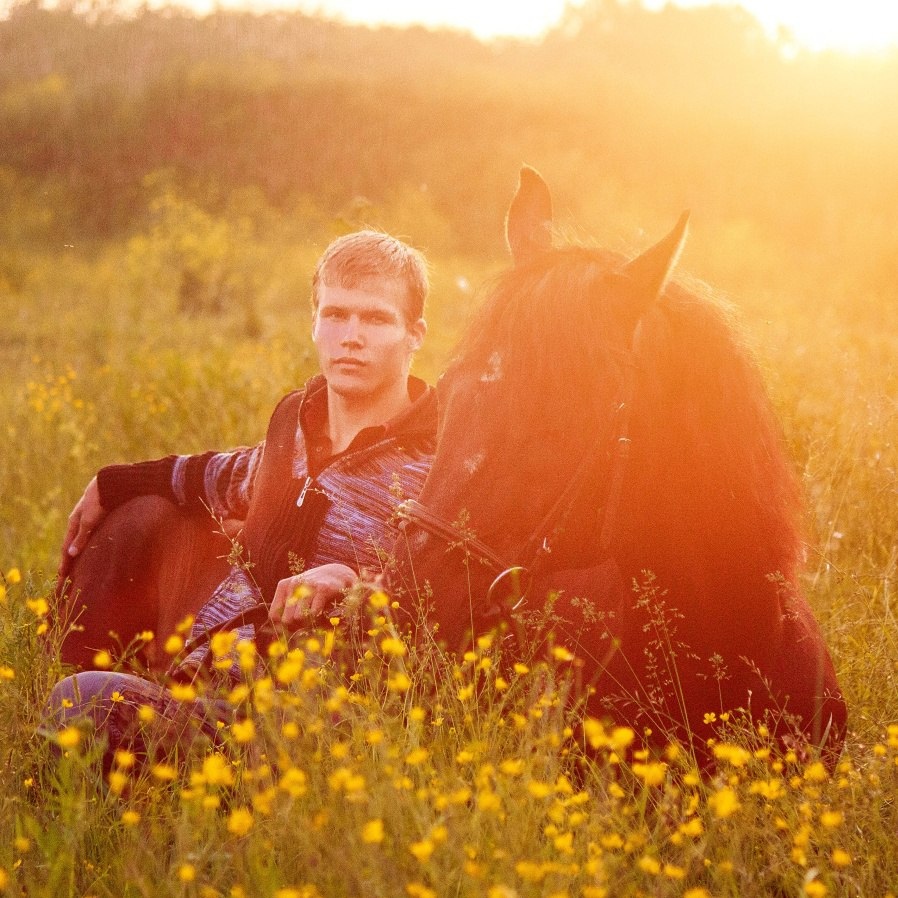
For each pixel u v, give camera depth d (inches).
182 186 1203.9
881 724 119.6
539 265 102.7
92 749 99.2
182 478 145.3
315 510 126.3
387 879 79.9
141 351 394.0
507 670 110.7
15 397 312.2
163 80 1321.4
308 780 93.0
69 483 237.0
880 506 168.9
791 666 114.2
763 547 105.5
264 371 298.8
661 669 108.3
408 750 95.6
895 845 96.3
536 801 92.0
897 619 141.3
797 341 354.0
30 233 1117.1
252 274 690.8
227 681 114.9
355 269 129.5
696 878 97.0
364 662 103.5
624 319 98.6
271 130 1279.5
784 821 95.0
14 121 1338.6
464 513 97.1
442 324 528.4
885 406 180.2
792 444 176.9
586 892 75.3
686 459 102.7
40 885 90.8
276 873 84.0
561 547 99.0
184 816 85.0
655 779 87.4
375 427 127.2
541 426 96.8
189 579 145.2
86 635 143.1
